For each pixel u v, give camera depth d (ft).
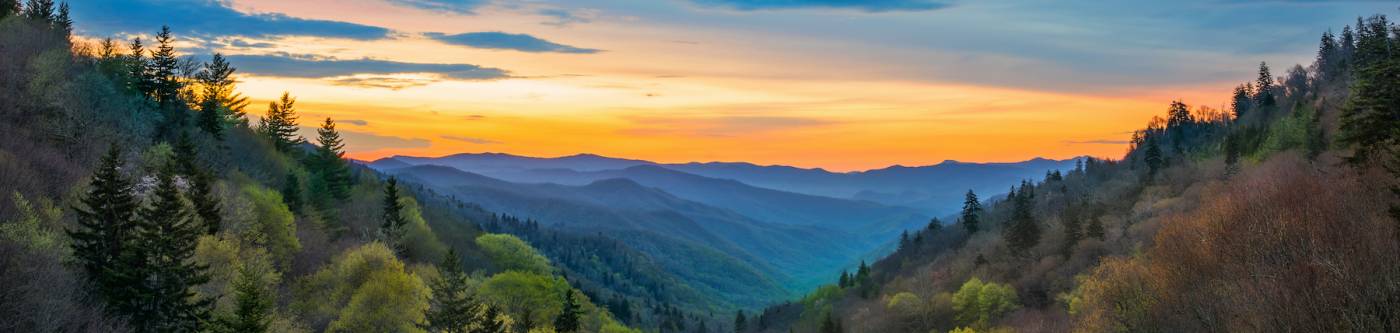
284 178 388.16
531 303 270.46
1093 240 397.60
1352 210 207.51
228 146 375.04
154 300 151.43
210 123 378.32
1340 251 171.53
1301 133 422.41
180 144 281.54
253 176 359.05
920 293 430.61
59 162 245.45
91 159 260.01
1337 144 253.24
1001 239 542.16
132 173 254.47
